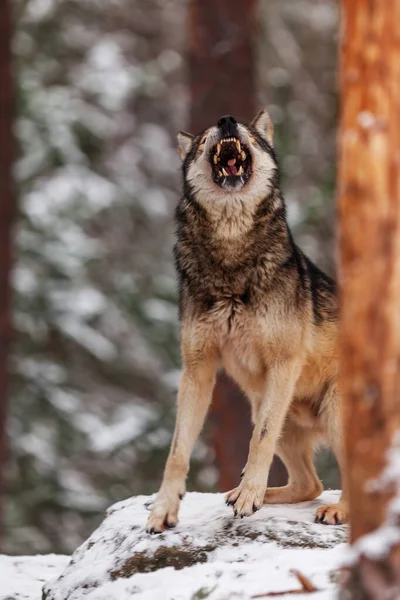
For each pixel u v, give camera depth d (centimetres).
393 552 823
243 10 3206
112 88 5144
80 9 5378
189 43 3262
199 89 3198
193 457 3628
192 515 1426
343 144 850
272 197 1502
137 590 1145
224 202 1469
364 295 834
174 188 5506
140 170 5503
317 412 1554
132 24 5953
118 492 3941
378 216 825
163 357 4216
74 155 4550
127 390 4481
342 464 1509
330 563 1109
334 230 3978
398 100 820
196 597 1062
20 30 4900
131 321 4303
